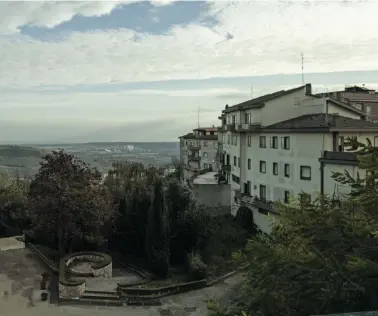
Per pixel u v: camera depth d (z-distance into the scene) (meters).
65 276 22.92
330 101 38.34
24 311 19.05
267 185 37.34
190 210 32.62
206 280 25.02
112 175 49.47
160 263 26.73
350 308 7.90
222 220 40.84
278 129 34.69
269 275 8.89
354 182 10.68
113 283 23.78
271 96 42.03
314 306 8.15
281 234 10.41
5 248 29.38
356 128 30.09
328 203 10.93
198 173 70.06
